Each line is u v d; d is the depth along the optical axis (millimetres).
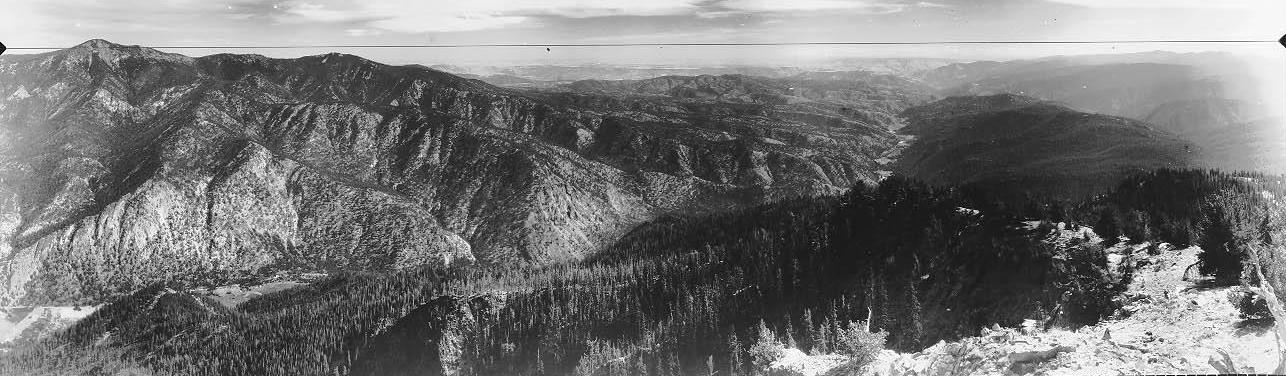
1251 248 68625
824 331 132375
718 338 155125
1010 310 116188
